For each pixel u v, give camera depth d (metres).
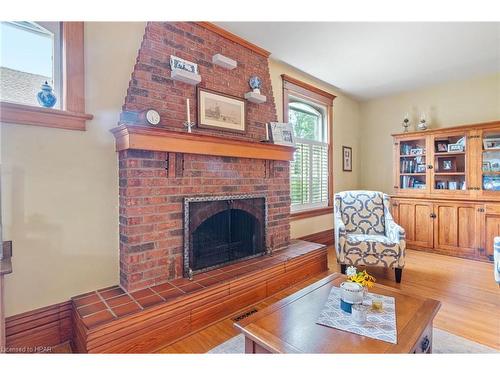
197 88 2.47
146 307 1.74
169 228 2.17
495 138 3.52
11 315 1.67
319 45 2.95
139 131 1.90
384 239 2.95
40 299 1.76
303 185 3.99
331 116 4.38
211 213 2.44
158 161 2.11
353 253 2.91
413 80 3.98
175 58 2.30
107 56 2.03
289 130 3.28
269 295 2.52
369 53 3.12
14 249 1.67
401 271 2.82
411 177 4.24
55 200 1.82
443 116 4.16
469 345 1.75
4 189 1.64
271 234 3.04
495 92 3.73
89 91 1.95
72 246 1.88
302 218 3.90
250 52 2.97
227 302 2.18
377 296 1.61
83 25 1.93
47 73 1.87
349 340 1.20
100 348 1.55
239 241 2.72
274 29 2.63
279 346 1.16
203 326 2.01
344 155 4.74
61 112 1.80
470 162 3.64
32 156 1.73
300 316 1.40
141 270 2.02
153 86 2.19
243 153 2.61
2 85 1.73
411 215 4.05
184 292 1.96
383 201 3.43
